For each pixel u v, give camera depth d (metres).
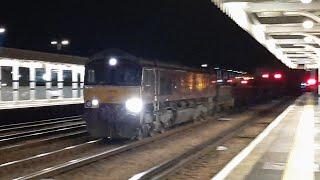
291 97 54.03
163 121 18.84
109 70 16.39
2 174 10.74
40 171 10.34
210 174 10.77
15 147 14.78
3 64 21.52
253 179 7.95
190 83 22.67
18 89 22.59
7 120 22.91
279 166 9.19
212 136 18.64
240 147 15.50
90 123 16.55
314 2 14.48
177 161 12.29
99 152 14.29
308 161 9.77
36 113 25.53
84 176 10.59
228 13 14.39
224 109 31.59
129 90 16.12
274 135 14.51
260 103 43.53
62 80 26.31
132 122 16.06
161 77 18.42
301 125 17.72
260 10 15.09
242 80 36.25
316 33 20.31
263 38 21.84
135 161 12.66
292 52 31.56
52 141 16.95
